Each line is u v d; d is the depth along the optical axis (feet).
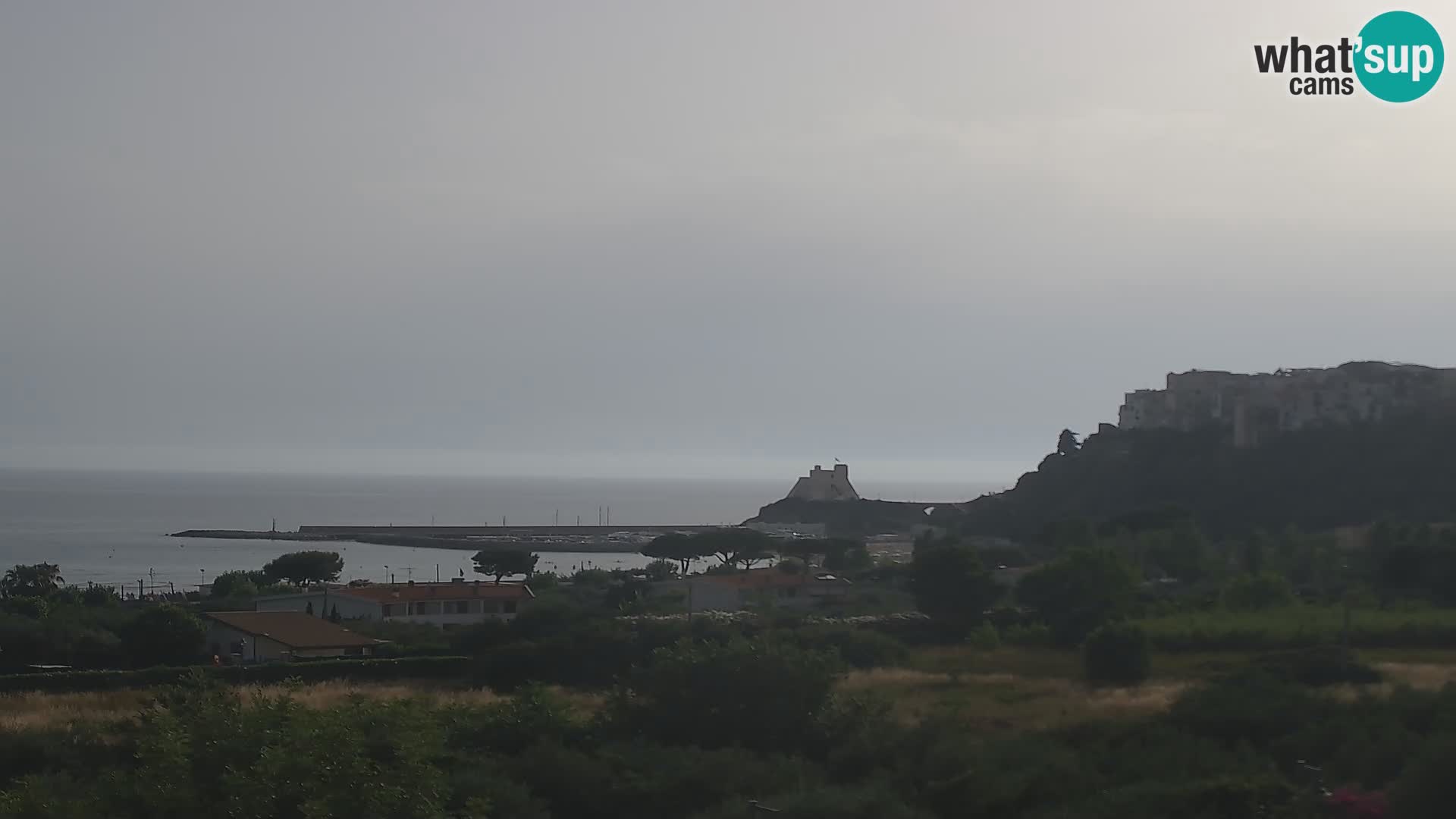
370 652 226.58
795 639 199.82
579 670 183.52
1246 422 563.48
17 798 81.71
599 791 99.09
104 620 263.29
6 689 170.50
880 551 539.29
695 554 451.53
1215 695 124.67
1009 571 352.90
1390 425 539.29
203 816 81.82
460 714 120.06
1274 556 315.58
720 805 96.58
